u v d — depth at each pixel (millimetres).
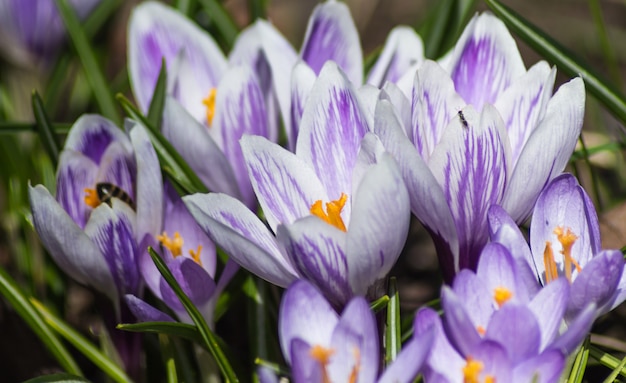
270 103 596
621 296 510
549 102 519
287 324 488
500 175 521
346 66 597
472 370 481
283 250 511
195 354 581
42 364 627
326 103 527
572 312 504
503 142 519
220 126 577
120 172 561
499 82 555
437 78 532
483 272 499
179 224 558
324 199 522
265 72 598
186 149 576
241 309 634
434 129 536
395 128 508
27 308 579
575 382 525
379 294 517
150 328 540
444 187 519
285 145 618
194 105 604
